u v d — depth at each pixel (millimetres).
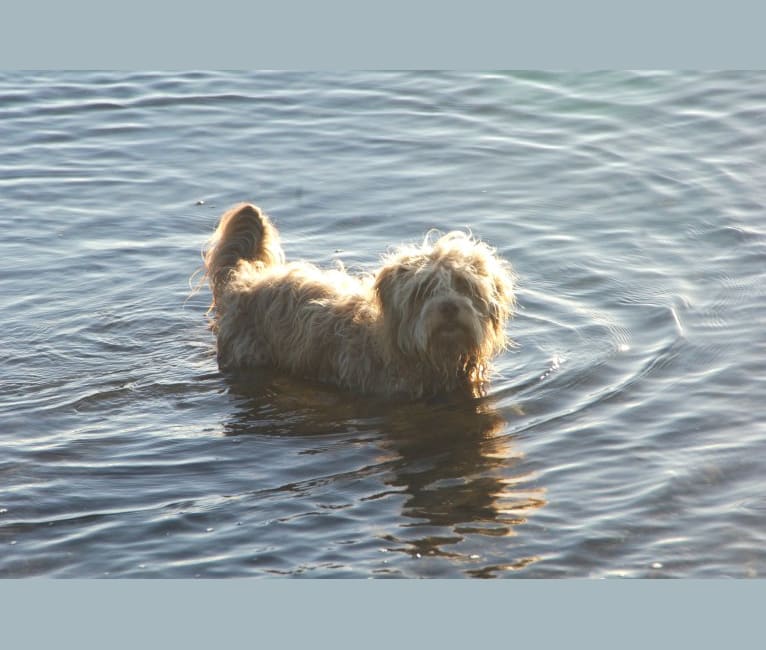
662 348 14195
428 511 11266
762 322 14711
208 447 12531
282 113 21781
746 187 18484
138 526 11117
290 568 10438
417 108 21828
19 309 15570
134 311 15594
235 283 14695
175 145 20562
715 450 12070
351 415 13211
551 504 11305
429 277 13086
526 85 22688
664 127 20766
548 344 14422
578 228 17469
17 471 12055
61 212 18250
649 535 10773
